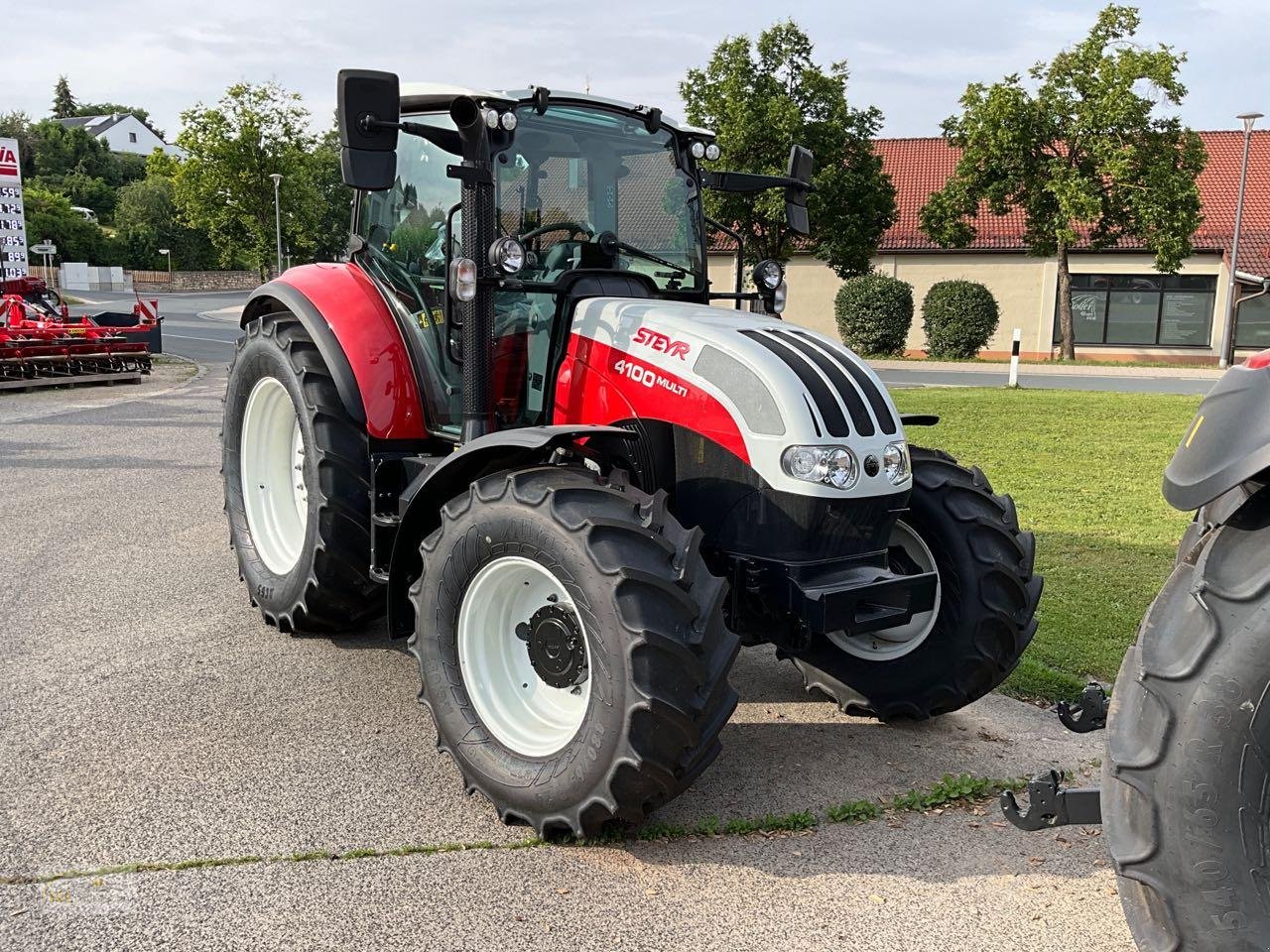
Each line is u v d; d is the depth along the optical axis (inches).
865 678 161.2
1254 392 83.0
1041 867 121.3
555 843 124.6
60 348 606.9
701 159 173.6
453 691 134.6
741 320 146.7
